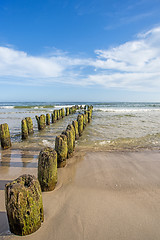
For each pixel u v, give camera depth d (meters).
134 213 2.64
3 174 4.19
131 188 3.45
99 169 4.45
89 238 2.15
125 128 10.83
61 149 4.49
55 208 2.78
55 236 2.17
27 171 4.38
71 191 3.34
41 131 10.37
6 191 2.06
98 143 7.14
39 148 6.54
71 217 2.55
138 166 4.64
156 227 2.34
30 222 2.13
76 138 7.66
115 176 4.03
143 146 6.67
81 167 4.60
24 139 8.08
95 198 3.09
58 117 15.88
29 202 2.07
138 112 25.05
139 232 2.25
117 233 2.23
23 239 2.12
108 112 25.09
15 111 25.47
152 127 11.23
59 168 4.55
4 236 2.15
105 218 2.53
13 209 2.02
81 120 8.60
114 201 2.99
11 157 5.49
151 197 3.11
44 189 3.29
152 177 3.97
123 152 5.90
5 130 6.34
